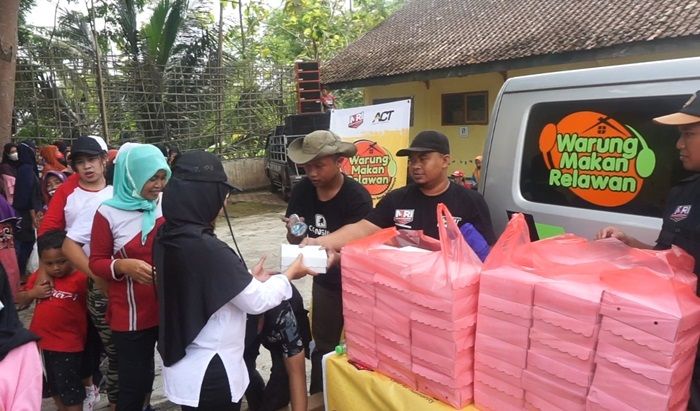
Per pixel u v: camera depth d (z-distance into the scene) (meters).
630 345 1.38
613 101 2.39
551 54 9.79
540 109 2.70
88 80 12.61
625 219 2.31
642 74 2.30
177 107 14.16
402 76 12.73
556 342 1.52
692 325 1.38
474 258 1.77
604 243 1.78
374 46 15.63
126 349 2.81
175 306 2.08
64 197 3.35
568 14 11.03
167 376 2.14
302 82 14.06
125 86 13.20
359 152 5.14
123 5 13.42
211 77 14.77
